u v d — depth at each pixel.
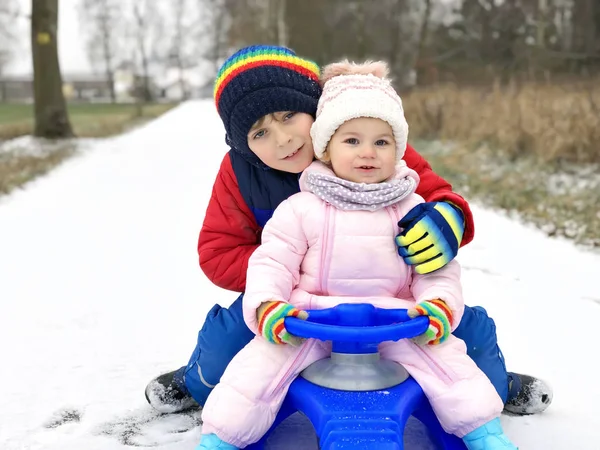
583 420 2.17
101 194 7.61
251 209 2.20
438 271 1.91
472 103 11.20
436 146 10.44
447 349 1.84
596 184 6.80
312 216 1.92
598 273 4.12
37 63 15.64
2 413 2.28
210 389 2.12
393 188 1.93
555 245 4.92
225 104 2.09
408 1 33.25
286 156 2.07
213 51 56.12
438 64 22.19
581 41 21.39
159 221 5.90
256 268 1.92
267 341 1.85
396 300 1.89
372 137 1.93
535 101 8.98
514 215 6.09
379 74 2.09
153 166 10.21
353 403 1.69
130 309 3.46
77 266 4.39
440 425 1.86
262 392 1.79
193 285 3.89
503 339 2.98
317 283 1.93
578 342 2.94
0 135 16.25
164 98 61.66
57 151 12.93
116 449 2.01
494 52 23.09
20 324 3.25
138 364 2.71
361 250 1.89
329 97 1.99
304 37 34.12
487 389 1.78
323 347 1.88
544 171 7.61
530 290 3.76
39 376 2.60
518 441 2.01
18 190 8.12
